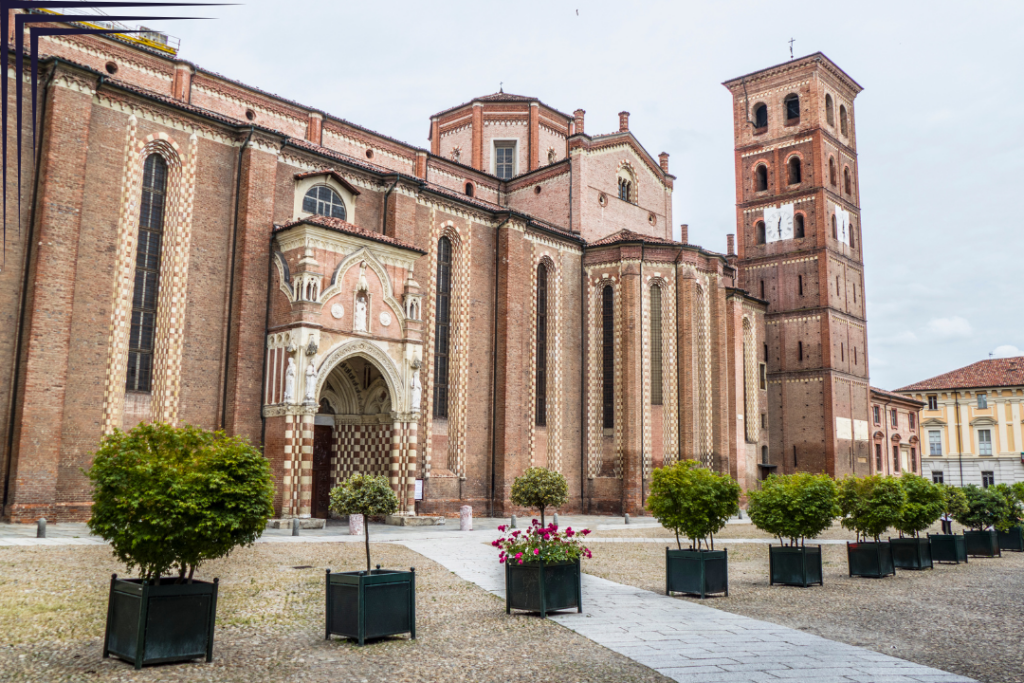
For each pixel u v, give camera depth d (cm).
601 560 2562
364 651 1241
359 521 3106
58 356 2811
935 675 1152
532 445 4688
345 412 3997
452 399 4381
